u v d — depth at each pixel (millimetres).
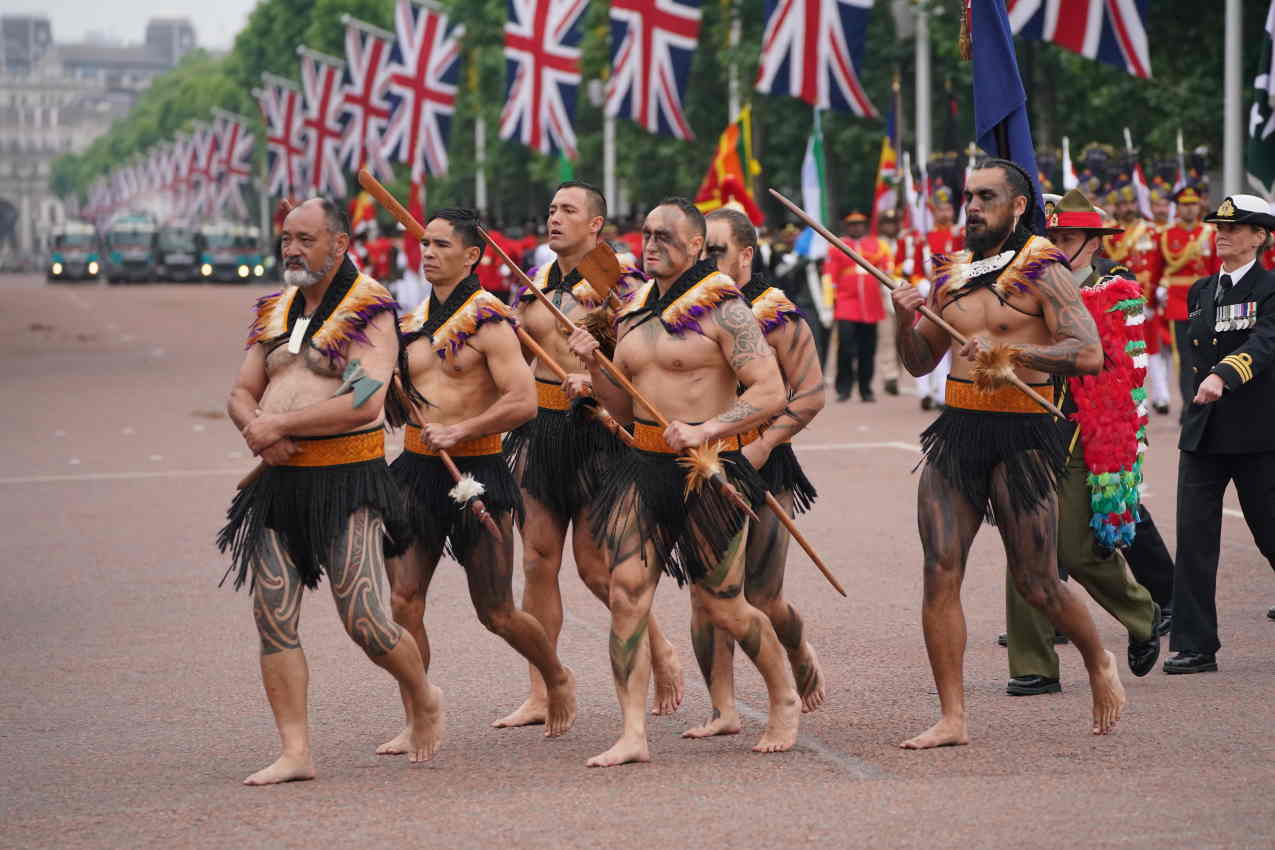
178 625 18688
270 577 12484
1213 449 15812
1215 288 16422
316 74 109938
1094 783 11891
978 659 16609
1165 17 58344
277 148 132250
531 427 15008
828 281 42312
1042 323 13266
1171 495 26203
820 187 51281
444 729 13703
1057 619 13305
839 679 15703
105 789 12398
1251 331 16062
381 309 12609
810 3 50062
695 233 13070
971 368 13070
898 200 56094
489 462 13836
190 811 11719
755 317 13352
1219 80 57656
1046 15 38438
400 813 11539
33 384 51719
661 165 95438
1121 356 15367
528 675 16234
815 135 51125
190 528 25203
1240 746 12867
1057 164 48250
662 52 55875
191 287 150250
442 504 13711
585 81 99000
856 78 50125
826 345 44062
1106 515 15211
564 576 21453
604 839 10789
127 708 15070
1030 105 66125
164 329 81625
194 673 16422
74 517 26359
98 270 168625
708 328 12977
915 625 17953
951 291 13531
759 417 12852
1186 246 34750
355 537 12461
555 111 65562
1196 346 16438
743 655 17203
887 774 12352
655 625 14750
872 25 74625
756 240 14359
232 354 64625
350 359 12531
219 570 21938
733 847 10555
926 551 13297
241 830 11203
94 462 33125
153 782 12594
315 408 12266
